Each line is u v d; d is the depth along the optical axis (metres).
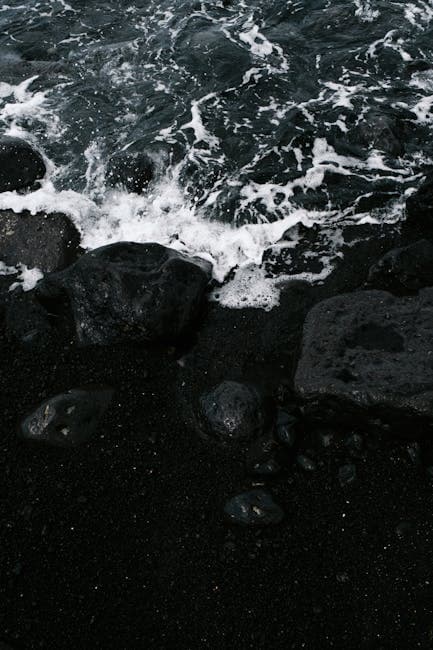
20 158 7.00
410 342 4.93
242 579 4.18
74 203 6.78
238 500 4.45
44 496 4.65
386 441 4.74
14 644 4.00
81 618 4.08
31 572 4.28
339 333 5.05
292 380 5.17
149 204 6.78
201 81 8.31
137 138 7.48
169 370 5.36
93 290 5.50
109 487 4.68
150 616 4.06
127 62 8.72
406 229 6.29
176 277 5.46
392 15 9.20
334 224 6.43
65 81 8.47
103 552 4.36
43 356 5.55
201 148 7.29
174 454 4.83
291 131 7.41
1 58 8.91
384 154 7.08
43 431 4.91
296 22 9.26
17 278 6.23
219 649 3.91
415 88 7.95
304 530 4.37
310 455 4.73
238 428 4.77
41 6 10.06
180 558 4.30
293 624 3.99
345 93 7.94
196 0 9.89
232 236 6.41
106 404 5.14
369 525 4.36
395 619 3.96
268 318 5.68
